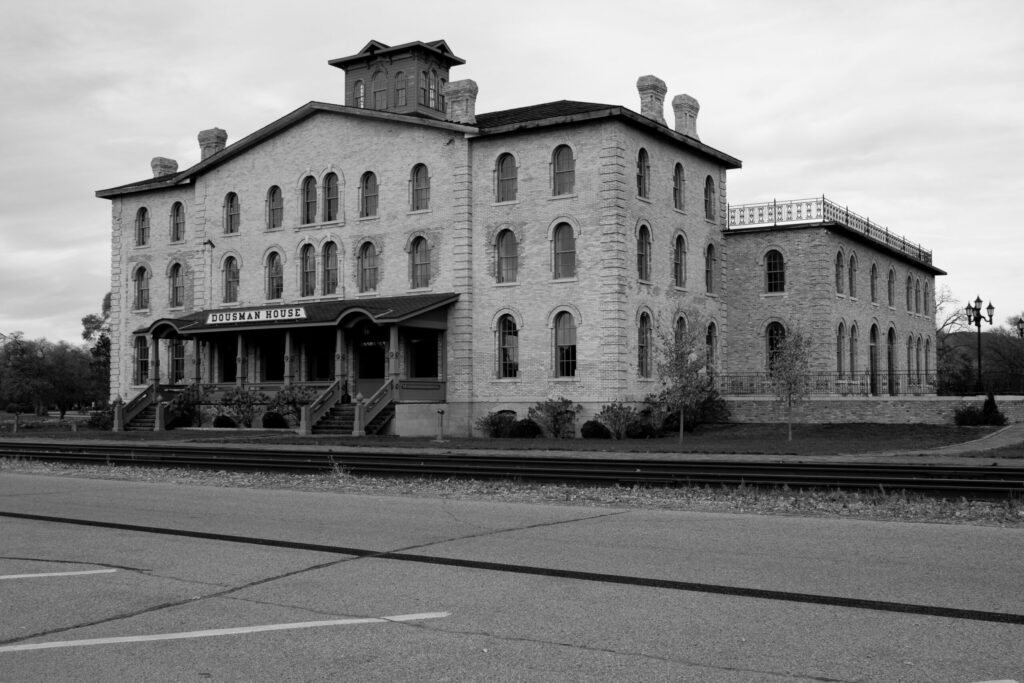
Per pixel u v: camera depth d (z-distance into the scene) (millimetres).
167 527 14180
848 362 49125
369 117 45281
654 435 38094
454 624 8461
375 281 45219
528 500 17625
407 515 15336
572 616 8703
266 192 48875
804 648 7641
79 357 103688
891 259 57188
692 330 37719
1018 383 58656
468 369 42000
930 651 7539
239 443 34875
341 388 42875
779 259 47031
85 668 7273
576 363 39719
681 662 7301
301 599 9477
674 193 43938
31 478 22734
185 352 51875
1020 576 10234
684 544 12359
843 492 17562
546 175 40781
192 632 8250
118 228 55375
